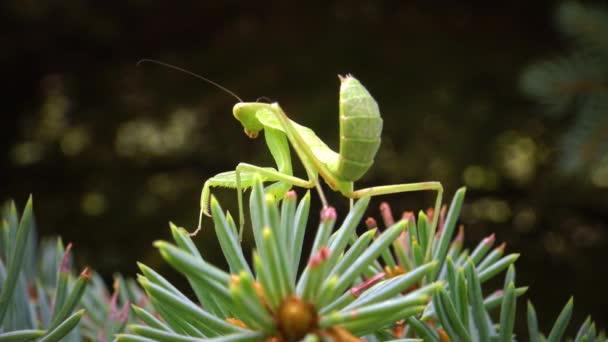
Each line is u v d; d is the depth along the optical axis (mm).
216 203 252
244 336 233
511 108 988
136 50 1180
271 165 1026
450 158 961
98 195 1121
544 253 1030
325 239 250
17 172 1181
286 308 233
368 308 230
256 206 250
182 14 1145
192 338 242
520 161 1043
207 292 261
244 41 1126
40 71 1187
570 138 515
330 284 233
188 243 254
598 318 939
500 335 263
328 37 1083
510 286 263
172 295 240
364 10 1101
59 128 1204
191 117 1116
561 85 516
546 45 1032
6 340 248
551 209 1066
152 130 1164
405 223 244
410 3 1105
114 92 1189
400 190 296
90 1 1094
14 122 1215
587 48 520
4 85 1194
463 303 263
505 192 1094
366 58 1050
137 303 317
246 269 250
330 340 230
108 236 1062
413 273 241
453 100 987
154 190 1117
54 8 1063
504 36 1061
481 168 1033
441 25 1083
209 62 1124
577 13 514
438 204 292
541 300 963
